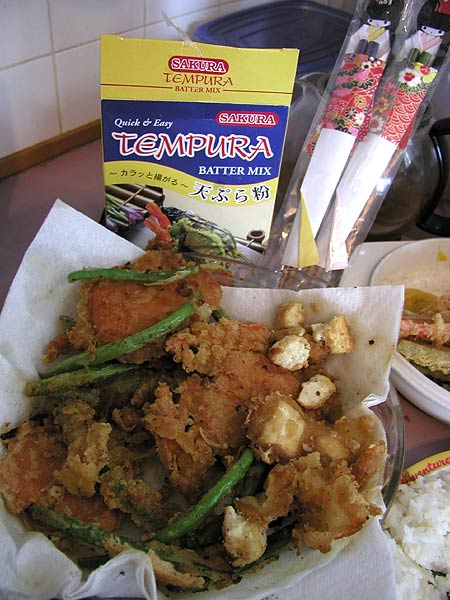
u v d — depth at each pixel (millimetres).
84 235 343
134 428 307
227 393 309
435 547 306
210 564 258
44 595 233
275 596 246
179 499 294
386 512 278
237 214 363
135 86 304
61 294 334
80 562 253
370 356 321
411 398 367
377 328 325
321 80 411
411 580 291
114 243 350
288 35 525
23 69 458
